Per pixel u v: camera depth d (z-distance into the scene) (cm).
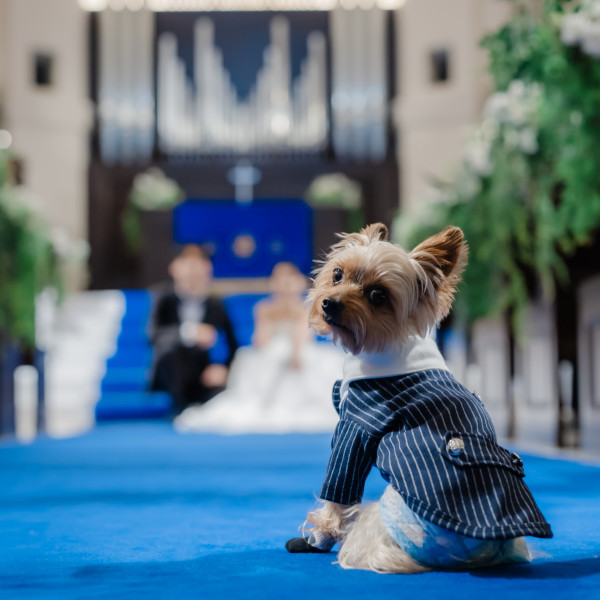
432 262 232
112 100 1723
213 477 502
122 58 1728
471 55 1585
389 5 1722
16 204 834
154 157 1733
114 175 1722
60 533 299
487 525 198
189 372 1048
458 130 1603
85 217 1702
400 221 901
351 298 222
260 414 1029
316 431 938
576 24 472
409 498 207
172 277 1598
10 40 1609
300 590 195
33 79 1638
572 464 544
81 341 1370
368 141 1722
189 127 1744
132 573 223
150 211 1600
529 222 657
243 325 1419
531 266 695
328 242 1630
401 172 1686
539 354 694
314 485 451
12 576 221
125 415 1162
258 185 1733
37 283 855
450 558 209
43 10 1642
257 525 313
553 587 194
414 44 1662
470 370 936
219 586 202
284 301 1084
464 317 735
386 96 1708
